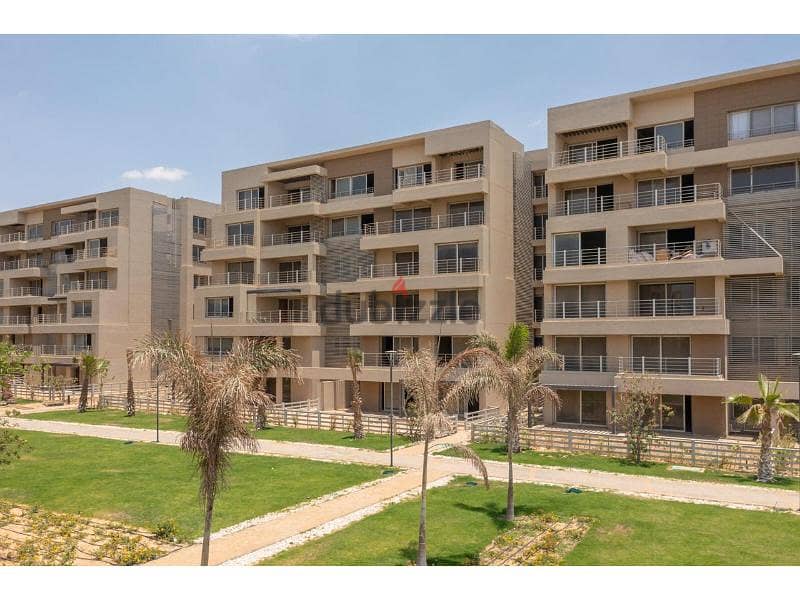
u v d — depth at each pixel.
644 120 31.34
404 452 25.19
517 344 23.94
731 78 28.64
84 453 25.41
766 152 27.55
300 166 43.41
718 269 27.69
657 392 25.16
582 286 31.56
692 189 29.92
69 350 52.06
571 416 31.31
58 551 13.83
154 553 13.71
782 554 13.29
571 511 16.53
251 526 15.87
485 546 14.09
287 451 25.67
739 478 20.25
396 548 13.89
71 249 57.19
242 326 42.72
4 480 20.81
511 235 38.09
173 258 55.75
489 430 27.00
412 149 39.00
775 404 19.80
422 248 36.59
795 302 27.39
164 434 30.41
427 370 14.19
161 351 12.10
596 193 32.56
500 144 37.06
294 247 42.06
